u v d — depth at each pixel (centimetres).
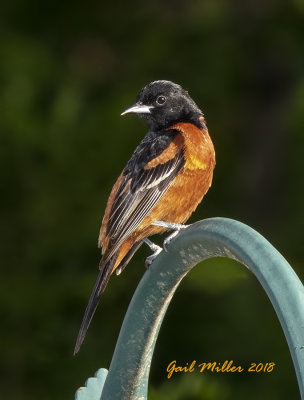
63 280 1263
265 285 568
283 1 1491
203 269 1186
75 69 1446
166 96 984
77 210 1298
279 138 1540
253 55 1534
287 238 1319
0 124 1301
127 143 1315
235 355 1268
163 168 919
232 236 609
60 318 1270
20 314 1256
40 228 1296
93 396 724
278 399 1226
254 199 1511
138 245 927
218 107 1487
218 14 1506
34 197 1305
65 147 1312
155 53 1482
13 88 1339
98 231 1272
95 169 1312
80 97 1388
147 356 700
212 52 1492
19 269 1278
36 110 1354
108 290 1267
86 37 1548
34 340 1254
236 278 1182
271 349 1252
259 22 1512
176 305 1327
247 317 1283
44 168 1319
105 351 1273
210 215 1398
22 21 1500
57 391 1249
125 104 1346
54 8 1520
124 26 1546
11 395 1250
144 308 695
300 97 1328
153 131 991
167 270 684
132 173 924
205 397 1045
